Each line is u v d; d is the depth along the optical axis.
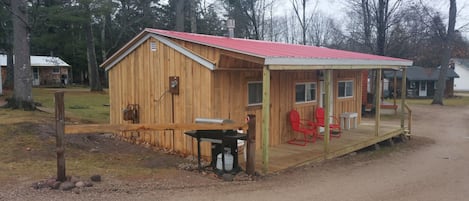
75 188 5.21
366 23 22.92
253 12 30.84
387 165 8.45
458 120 18.84
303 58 7.24
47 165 6.61
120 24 32.41
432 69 38.53
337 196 5.67
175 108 8.29
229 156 6.63
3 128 8.66
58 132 5.30
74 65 40.56
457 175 7.51
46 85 36.25
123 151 8.49
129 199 4.94
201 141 7.23
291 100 9.79
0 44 22.02
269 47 8.83
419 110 23.83
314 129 9.87
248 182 6.25
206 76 7.56
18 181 5.45
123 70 9.59
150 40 8.73
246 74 8.35
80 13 19.23
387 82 39.25
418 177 7.27
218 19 33.97
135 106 9.22
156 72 8.67
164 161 7.68
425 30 25.31
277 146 9.15
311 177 6.85
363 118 18.84
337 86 11.63
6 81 25.42
